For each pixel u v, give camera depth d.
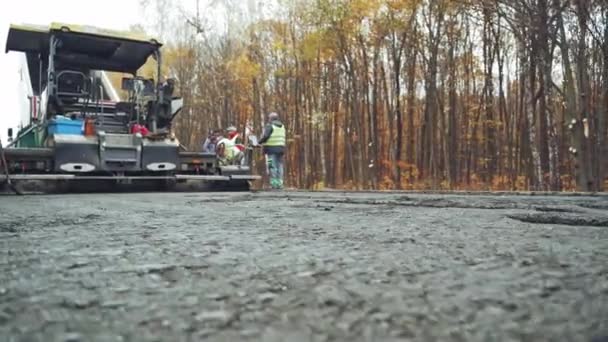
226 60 33.22
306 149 29.97
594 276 1.14
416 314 0.82
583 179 15.87
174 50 34.03
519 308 0.85
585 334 0.70
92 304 0.90
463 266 1.29
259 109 31.97
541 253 1.53
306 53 26.58
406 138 29.53
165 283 1.09
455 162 23.86
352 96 26.53
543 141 20.28
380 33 25.06
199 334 0.72
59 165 9.28
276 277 1.16
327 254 1.53
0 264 1.34
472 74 26.61
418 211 3.69
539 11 16.09
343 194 8.56
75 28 9.31
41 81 9.93
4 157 8.83
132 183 10.26
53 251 1.61
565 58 16.19
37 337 0.69
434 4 23.64
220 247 1.71
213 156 10.91
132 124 10.16
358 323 0.78
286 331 0.74
